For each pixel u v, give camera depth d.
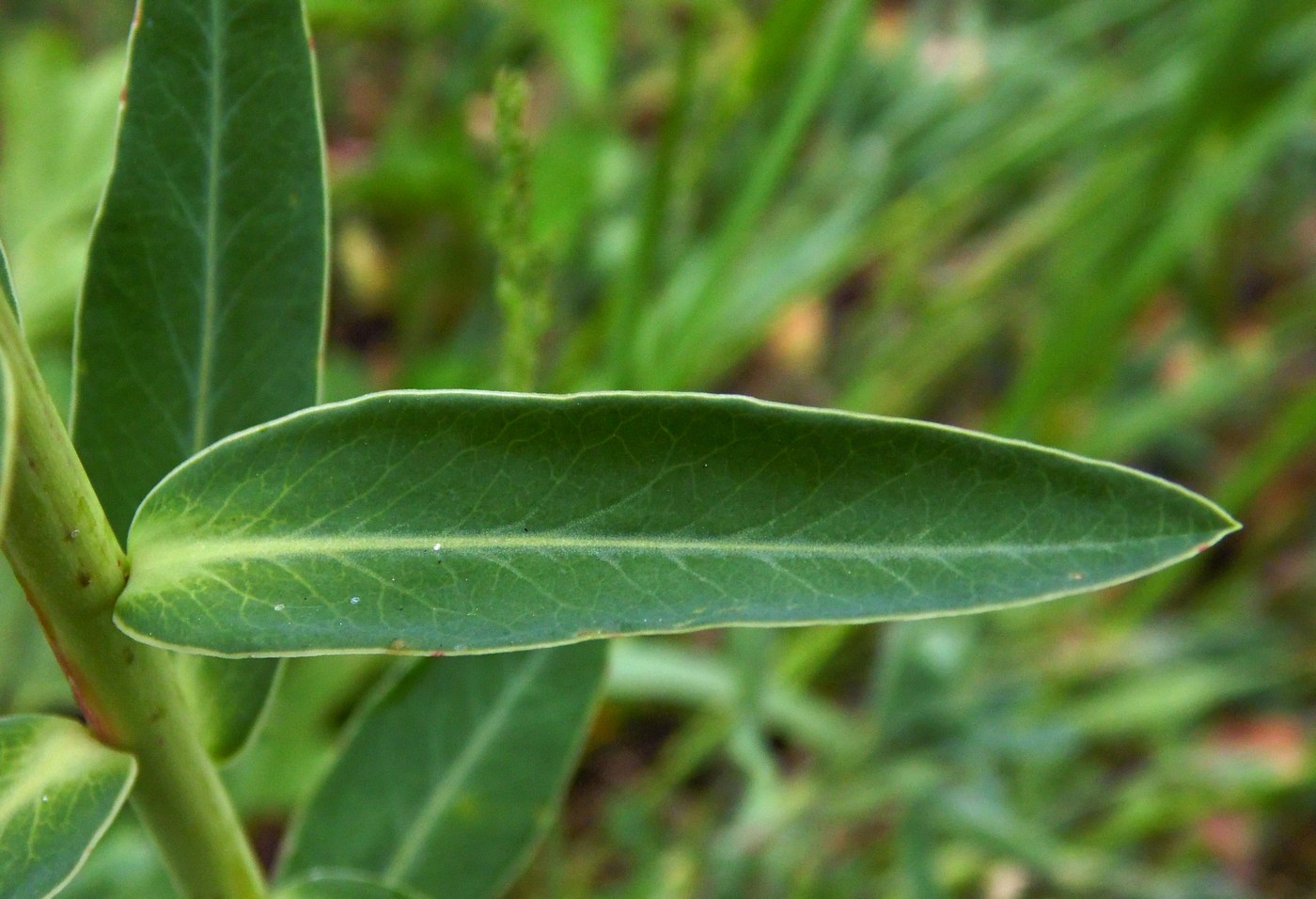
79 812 0.21
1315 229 0.77
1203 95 0.51
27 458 0.20
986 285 0.68
